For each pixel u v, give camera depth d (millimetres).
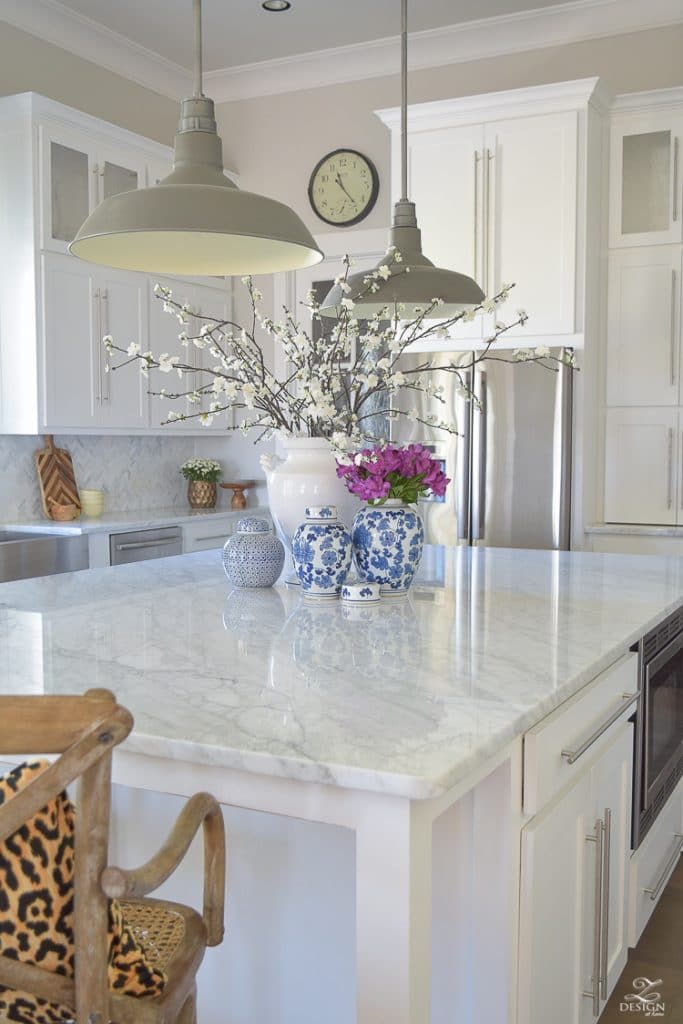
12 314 4102
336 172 5242
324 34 4871
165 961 1185
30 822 1001
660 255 4352
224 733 1250
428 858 1203
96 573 2754
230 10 4566
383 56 5051
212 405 2396
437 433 4484
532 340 4375
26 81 4441
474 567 2930
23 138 3986
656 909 2672
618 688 1942
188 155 1867
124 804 1764
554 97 4258
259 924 1718
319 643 1800
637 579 2662
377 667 1608
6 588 2473
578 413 4305
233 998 1752
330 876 1651
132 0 4406
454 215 4508
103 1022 1016
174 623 1995
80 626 1957
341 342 2410
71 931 1022
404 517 2305
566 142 4266
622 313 4449
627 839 2068
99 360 4379
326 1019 1674
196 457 5711
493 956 1467
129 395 4590
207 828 1294
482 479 4379
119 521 4449
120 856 1774
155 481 5418
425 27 4770
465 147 4465
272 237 1736
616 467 4512
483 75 4867
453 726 1278
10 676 1535
